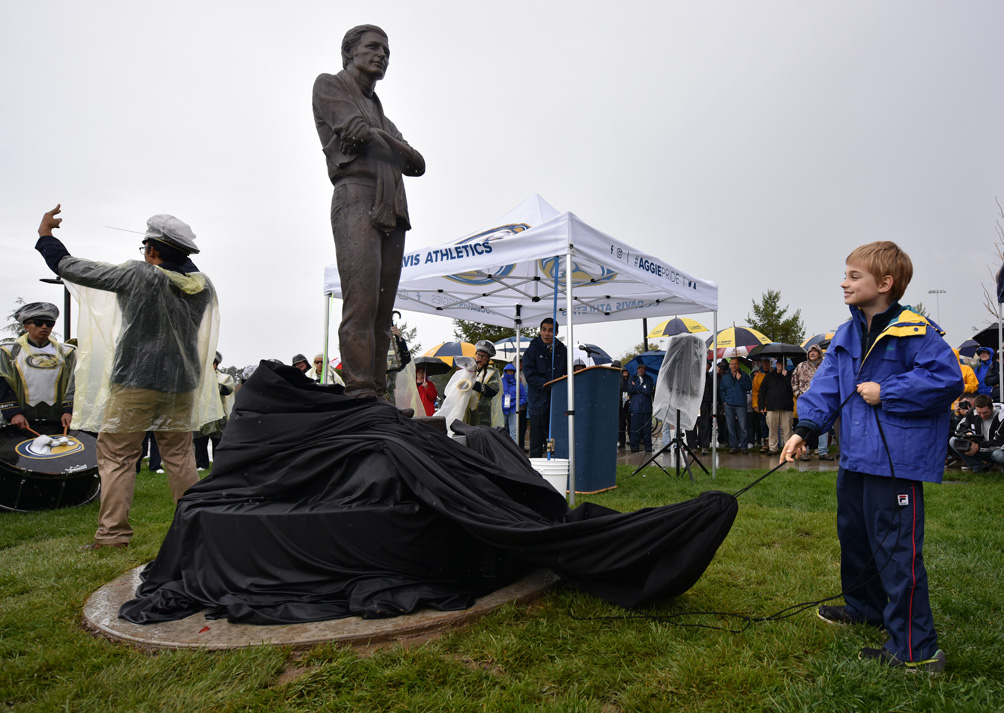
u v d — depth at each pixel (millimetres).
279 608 2680
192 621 2645
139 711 1974
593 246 6250
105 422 4316
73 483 6336
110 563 3787
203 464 10648
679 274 7750
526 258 6227
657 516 2586
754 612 2842
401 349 7277
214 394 5035
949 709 1927
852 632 2549
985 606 2928
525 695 2057
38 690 2174
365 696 2045
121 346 4328
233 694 2041
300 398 3316
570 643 2461
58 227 4422
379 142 3623
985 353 10852
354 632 2459
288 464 3168
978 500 5945
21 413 6629
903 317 2350
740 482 7582
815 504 5969
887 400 2279
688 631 2576
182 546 2994
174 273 4453
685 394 8164
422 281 8797
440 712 1968
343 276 3637
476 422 8773
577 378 6992
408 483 2902
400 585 2799
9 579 3502
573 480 6062
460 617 2637
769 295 33094
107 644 2494
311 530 2834
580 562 2730
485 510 2908
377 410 3225
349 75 3766
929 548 4090
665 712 1968
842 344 2512
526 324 11188
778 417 11609
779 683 2127
